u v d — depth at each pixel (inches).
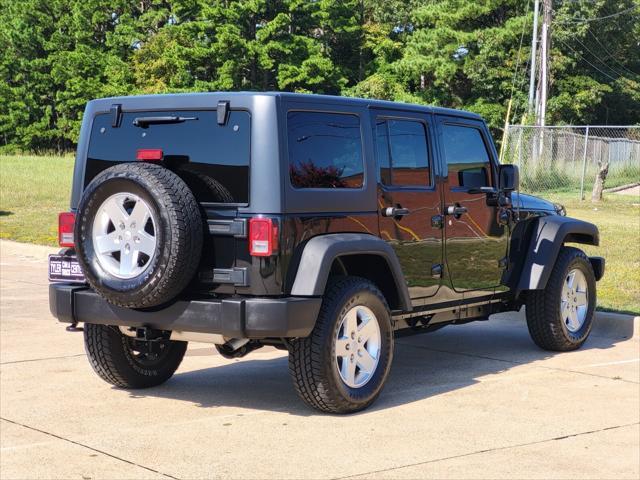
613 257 554.3
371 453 211.8
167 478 193.8
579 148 1279.5
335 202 244.7
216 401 262.7
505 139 1092.5
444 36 1957.4
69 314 253.4
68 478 193.8
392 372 303.1
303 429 232.2
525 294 335.9
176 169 242.5
